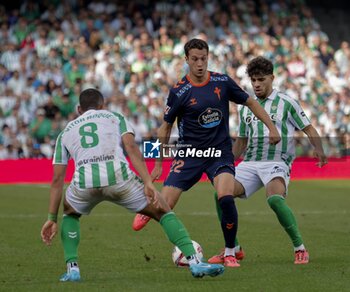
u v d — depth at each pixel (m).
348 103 83.88
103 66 79.19
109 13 90.38
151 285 23.95
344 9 111.31
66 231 24.53
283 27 95.88
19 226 39.38
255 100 27.23
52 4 87.19
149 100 76.00
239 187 29.34
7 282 24.80
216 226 39.81
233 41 87.06
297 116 29.41
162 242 33.94
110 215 43.94
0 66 77.12
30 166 67.00
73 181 24.02
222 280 24.73
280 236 35.72
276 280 24.69
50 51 79.19
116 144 23.92
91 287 23.67
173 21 91.19
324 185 63.66
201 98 27.08
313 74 88.56
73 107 73.81
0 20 83.38
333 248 32.16
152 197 23.25
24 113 72.62
